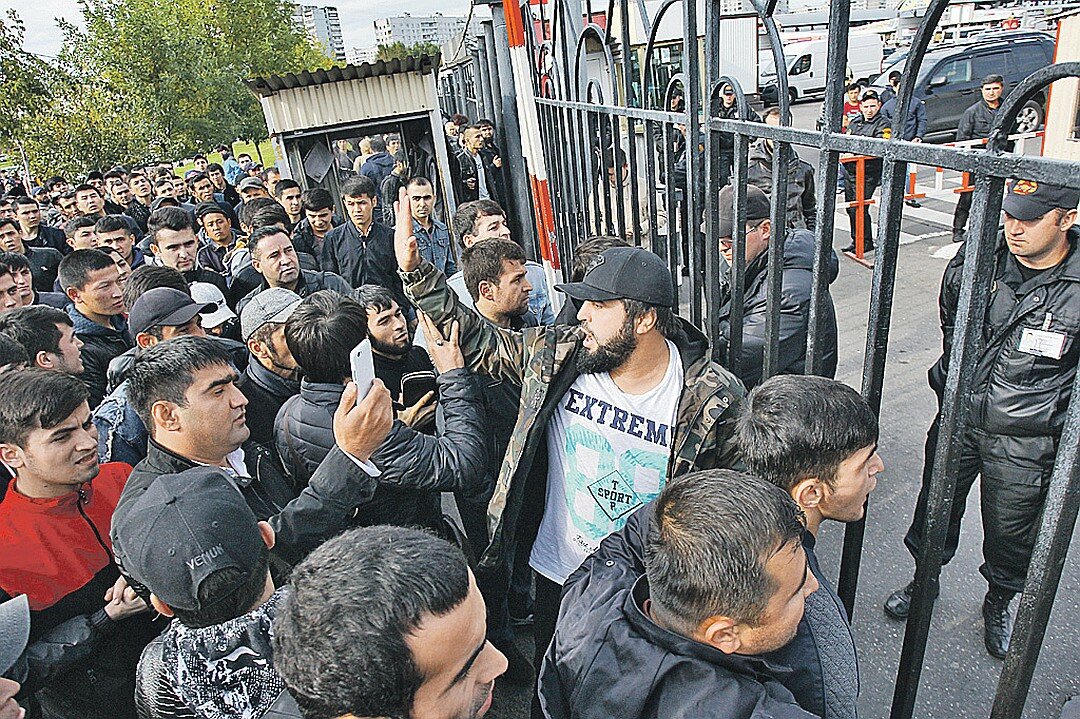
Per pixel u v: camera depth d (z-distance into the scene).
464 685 0.90
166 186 8.95
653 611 1.11
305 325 1.86
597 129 2.93
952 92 10.16
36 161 13.34
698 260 1.92
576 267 2.36
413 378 2.39
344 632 0.81
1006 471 2.04
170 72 18.70
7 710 1.12
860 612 2.49
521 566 2.46
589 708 1.08
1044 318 1.89
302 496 1.60
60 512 1.68
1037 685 2.11
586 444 1.77
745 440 1.33
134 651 1.66
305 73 5.85
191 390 1.69
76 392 1.66
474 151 6.41
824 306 1.39
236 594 1.18
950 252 5.77
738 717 0.97
